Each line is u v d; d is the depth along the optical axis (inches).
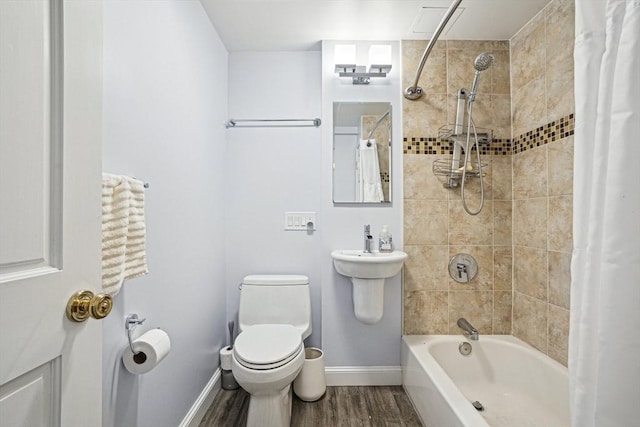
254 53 85.7
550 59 64.9
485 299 78.4
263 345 57.6
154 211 46.8
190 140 60.0
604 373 24.3
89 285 24.7
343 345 78.7
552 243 64.7
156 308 47.4
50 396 21.3
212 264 73.0
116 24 37.9
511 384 70.7
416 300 78.5
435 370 60.6
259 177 85.6
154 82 46.7
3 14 18.2
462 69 78.9
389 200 79.2
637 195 23.5
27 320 19.4
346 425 62.2
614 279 24.0
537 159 68.9
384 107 79.9
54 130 21.7
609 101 25.5
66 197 22.5
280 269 85.2
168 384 51.0
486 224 78.4
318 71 85.8
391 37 78.6
